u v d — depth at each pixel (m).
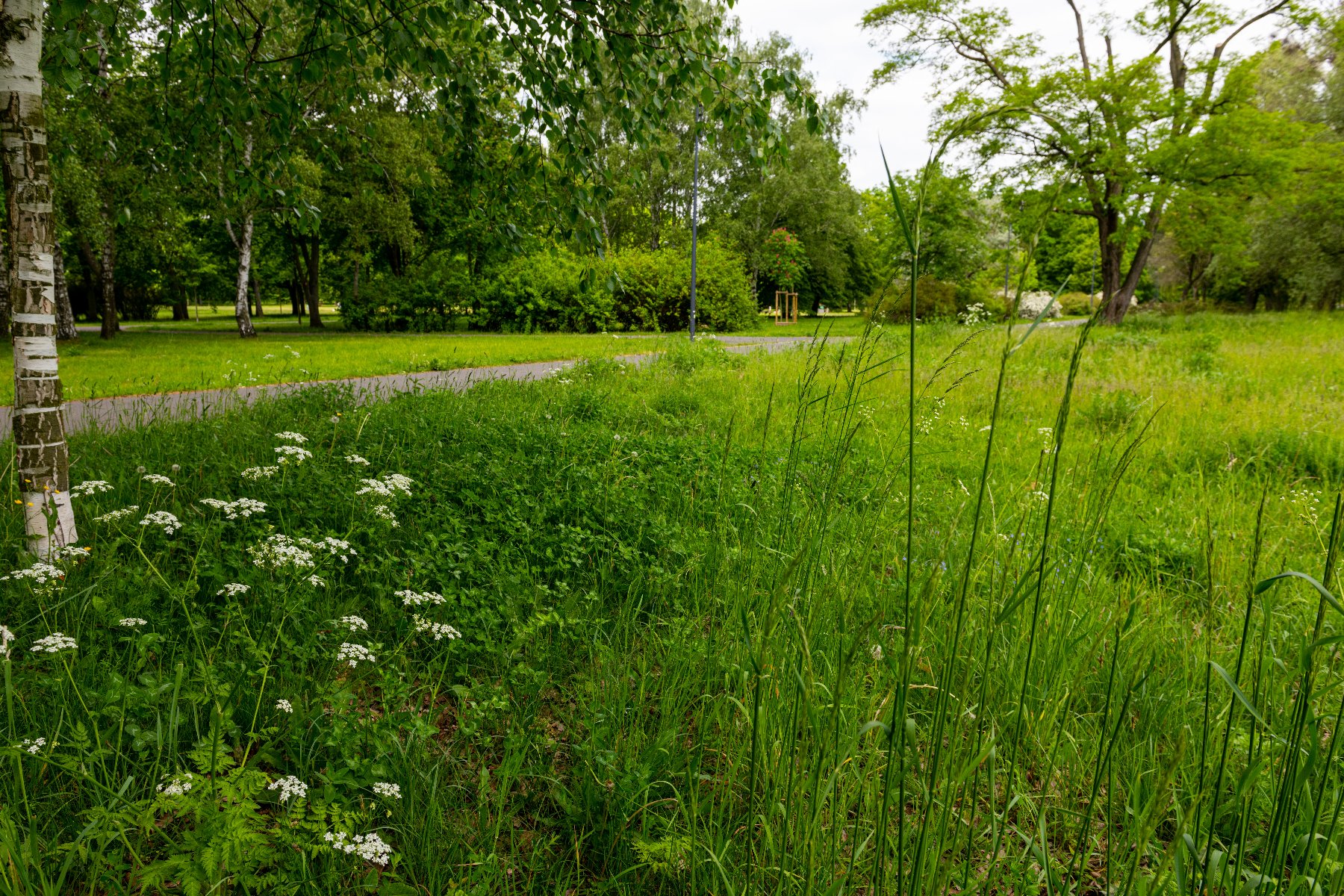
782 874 1.81
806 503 3.25
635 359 17.62
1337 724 1.48
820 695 2.37
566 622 3.50
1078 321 34.94
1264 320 27.44
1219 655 3.03
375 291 34.53
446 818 2.36
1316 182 26.80
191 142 6.18
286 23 5.80
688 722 2.92
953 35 29.05
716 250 39.44
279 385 10.01
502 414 7.86
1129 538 4.72
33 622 2.99
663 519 4.82
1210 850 1.47
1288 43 33.19
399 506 4.72
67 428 7.23
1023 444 7.10
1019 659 2.71
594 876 2.27
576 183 5.60
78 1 3.98
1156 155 25.77
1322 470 6.50
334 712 2.52
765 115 5.25
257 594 3.29
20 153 3.64
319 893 1.94
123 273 42.50
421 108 5.99
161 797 1.90
